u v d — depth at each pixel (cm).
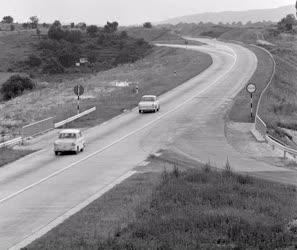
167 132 4962
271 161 3819
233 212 2298
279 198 2594
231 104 6394
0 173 3503
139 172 3344
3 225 2273
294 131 5678
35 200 2727
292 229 2106
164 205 2430
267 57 11712
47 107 7419
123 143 4512
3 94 11638
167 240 1928
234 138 4659
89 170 3488
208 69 10325
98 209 2417
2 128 5822
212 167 3453
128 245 1875
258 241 1948
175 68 10919
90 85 9825
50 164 3762
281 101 7375
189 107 6406
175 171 3112
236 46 15425
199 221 2156
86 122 5759
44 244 1911
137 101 7019
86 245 1884
